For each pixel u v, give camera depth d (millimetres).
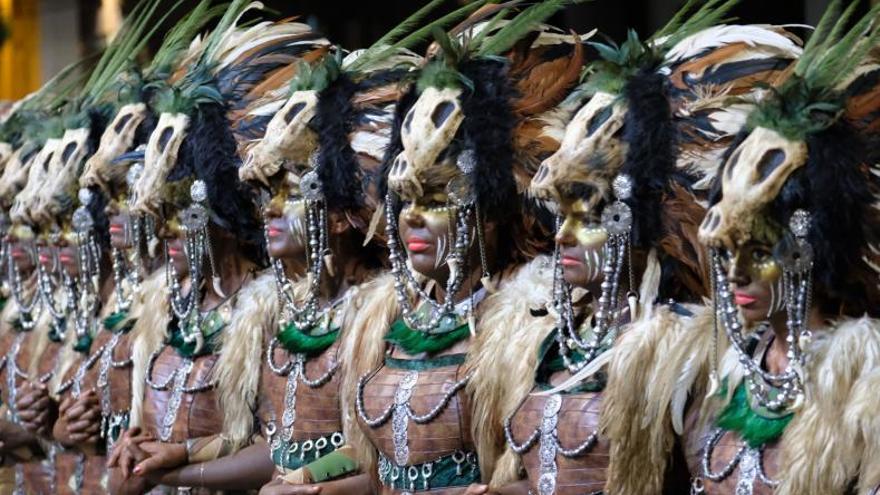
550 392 6449
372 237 7789
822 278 5715
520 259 7133
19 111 11391
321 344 7754
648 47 6359
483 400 6848
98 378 9344
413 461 7082
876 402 5512
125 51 9938
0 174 11180
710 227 5699
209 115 8289
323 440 7766
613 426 6215
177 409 8492
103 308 9805
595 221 6293
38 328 10680
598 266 6305
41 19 15797
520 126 6895
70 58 15469
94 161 8859
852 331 5688
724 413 5988
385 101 7672
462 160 6824
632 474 6238
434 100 6867
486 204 6859
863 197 5684
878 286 5840
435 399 6992
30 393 10328
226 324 8438
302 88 7715
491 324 6887
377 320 7414
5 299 11414
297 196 7691
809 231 5648
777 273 5723
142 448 8305
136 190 8320
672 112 6293
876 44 5949
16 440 10562
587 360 6406
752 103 5953
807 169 5641
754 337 6059
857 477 5625
